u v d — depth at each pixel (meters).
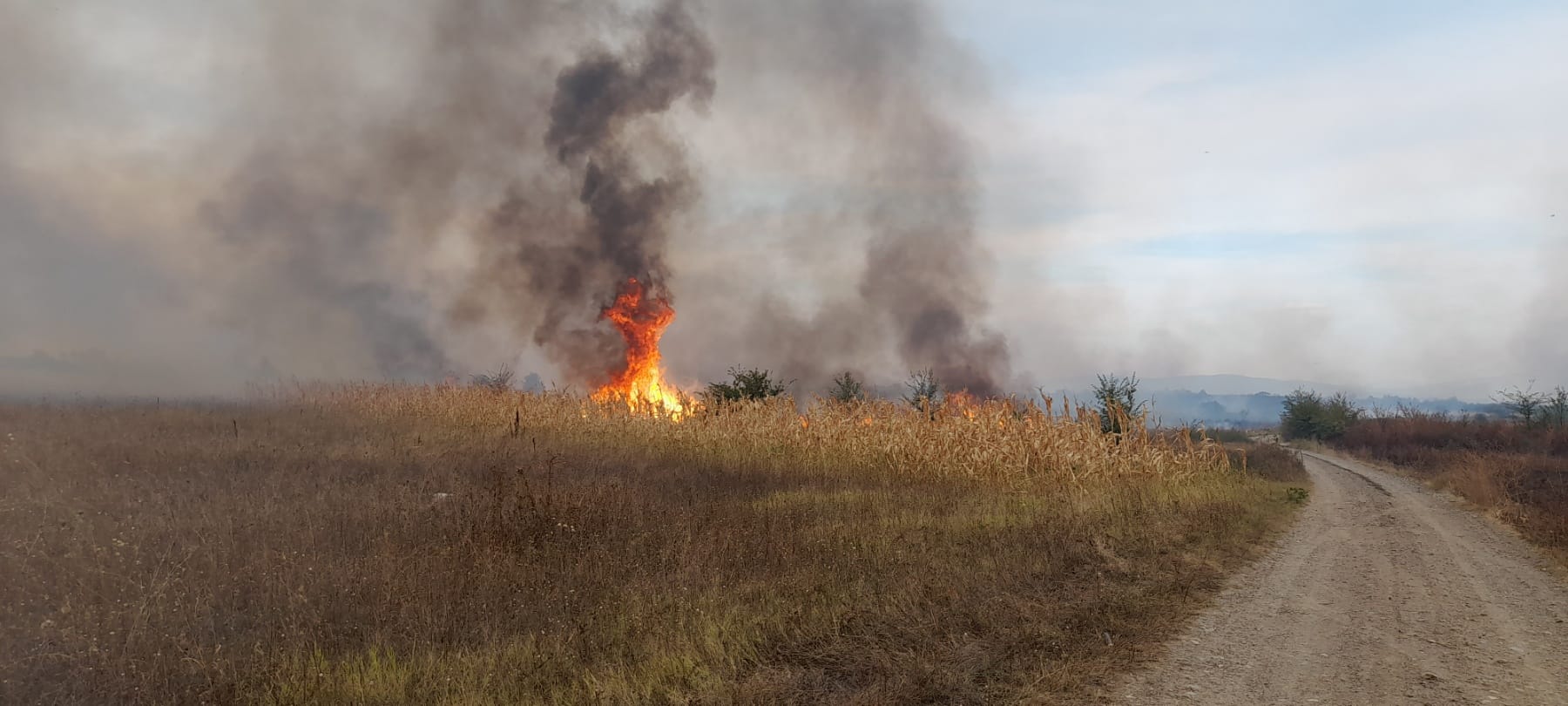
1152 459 20.66
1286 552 12.44
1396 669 6.46
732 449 21.03
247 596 7.37
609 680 5.73
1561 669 6.49
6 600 6.77
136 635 6.00
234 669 5.66
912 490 16.61
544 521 9.73
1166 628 7.61
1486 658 6.80
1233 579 10.12
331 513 10.36
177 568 7.54
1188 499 16.31
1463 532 15.10
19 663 5.66
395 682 5.65
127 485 11.38
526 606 7.29
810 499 14.48
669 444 21.69
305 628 6.56
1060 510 14.02
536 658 6.06
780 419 22.88
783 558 9.21
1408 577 10.41
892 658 6.27
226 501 10.64
